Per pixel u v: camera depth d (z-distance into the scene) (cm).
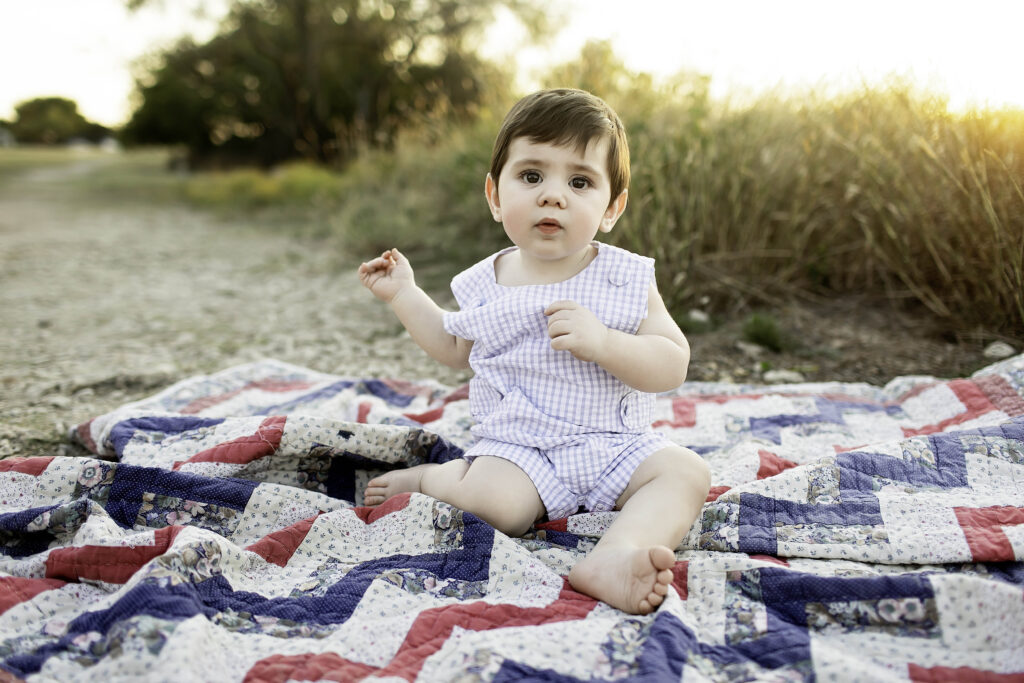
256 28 1612
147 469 138
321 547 129
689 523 125
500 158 139
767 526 129
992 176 235
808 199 301
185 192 1127
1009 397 174
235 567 118
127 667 92
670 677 94
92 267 477
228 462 146
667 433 183
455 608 110
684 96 352
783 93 325
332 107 1603
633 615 110
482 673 96
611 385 138
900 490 139
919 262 270
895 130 278
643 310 140
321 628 109
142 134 1925
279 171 1234
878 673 94
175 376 243
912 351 246
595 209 134
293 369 226
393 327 307
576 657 99
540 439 135
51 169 1969
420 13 1470
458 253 416
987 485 141
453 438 176
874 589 108
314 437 150
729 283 290
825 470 142
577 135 131
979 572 119
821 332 267
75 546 120
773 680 95
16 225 725
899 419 185
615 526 121
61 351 276
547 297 140
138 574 108
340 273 434
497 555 122
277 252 532
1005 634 101
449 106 617
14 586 113
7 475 138
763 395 202
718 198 305
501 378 142
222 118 1844
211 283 421
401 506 133
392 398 208
